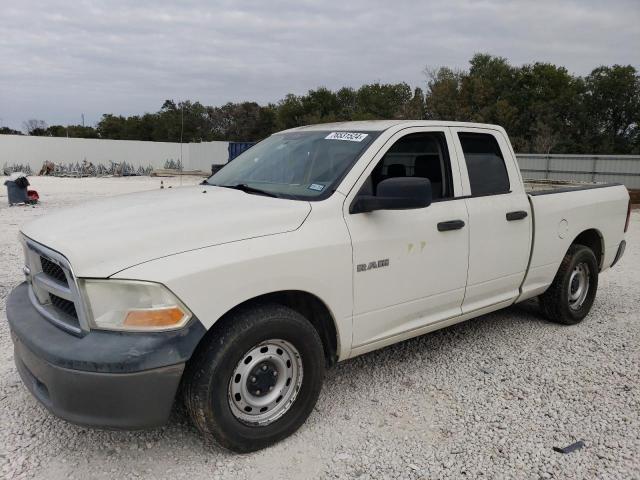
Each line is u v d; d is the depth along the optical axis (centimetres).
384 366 443
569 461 314
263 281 304
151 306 271
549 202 497
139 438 332
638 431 347
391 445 329
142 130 7450
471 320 563
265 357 315
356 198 356
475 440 336
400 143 394
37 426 342
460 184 425
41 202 1773
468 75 5109
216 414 295
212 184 435
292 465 308
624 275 788
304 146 416
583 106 5203
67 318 291
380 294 366
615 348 488
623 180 2730
